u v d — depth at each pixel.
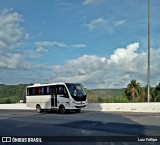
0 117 29.42
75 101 33.25
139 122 21.70
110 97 42.75
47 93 36.41
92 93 43.16
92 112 34.59
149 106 33.62
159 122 21.55
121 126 19.38
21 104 49.78
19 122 23.67
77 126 20.02
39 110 37.69
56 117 28.03
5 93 64.12
